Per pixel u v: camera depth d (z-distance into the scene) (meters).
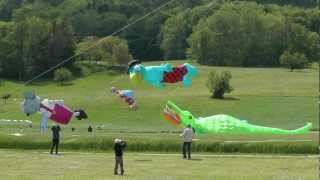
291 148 108.44
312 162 94.19
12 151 112.94
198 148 111.38
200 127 148.25
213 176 78.69
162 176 78.81
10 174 81.19
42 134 126.56
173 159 99.38
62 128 170.38
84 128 171.50
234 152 110.06
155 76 126.25
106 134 132.25
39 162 95.31
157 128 176.38
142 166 90.31
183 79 128.00
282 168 87.31
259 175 79.38
